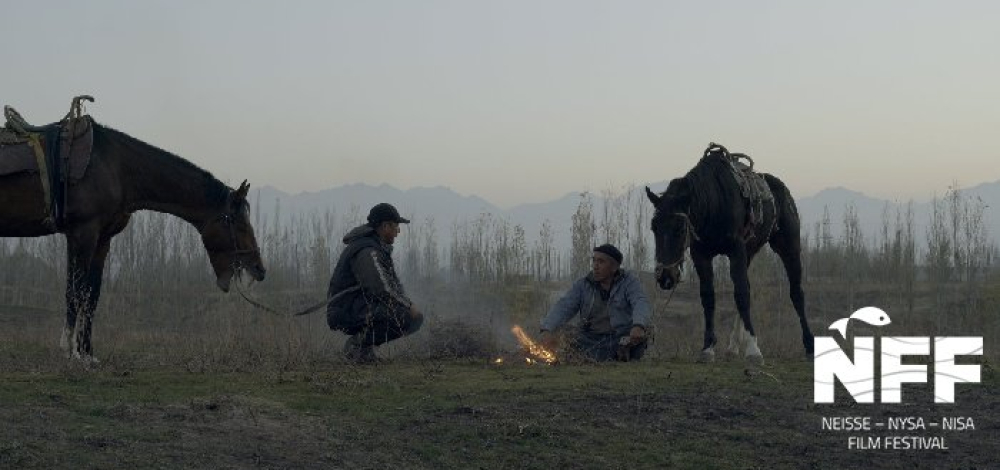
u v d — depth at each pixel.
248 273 8.57
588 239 18.53
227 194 8.45
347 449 5.12
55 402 5.55
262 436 5.15
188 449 4.79
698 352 10.49
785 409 6.62
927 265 24.52
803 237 25.94
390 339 8.52
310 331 9.41
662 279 8.89
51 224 7.67
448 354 9.19
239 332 9.44
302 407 5.95
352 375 7.21
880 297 22.47
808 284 24.28
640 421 6.05
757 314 15.99
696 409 6.46
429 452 5.18
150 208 8.27
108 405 5.46
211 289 21.41
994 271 25.69
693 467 5.19
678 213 8.89
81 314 7.75
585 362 8.60
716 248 9.46
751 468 5.20
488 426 5.69
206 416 5.41
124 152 8.08
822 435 5.95
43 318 18.42
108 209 7.89
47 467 4.30
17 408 5.26
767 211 10.04
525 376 7.56
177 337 11.33
